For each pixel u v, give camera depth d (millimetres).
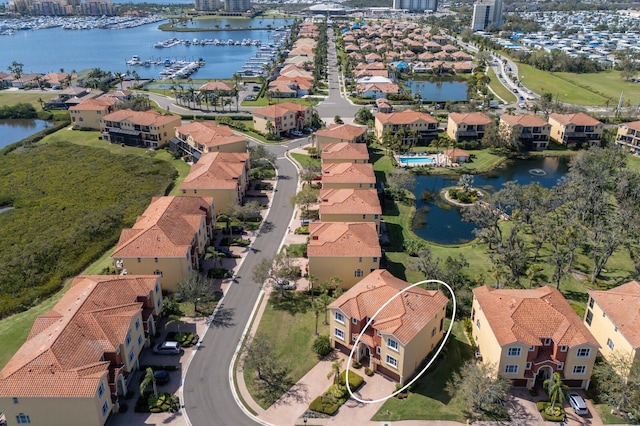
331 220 104375
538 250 99625
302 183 135875
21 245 105000
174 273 86938
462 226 115875
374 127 180750
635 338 64750
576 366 65125
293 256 99125
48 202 126438
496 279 83875
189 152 152125
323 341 74000
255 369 70062
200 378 69062
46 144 170375
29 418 58500
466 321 78812
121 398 65312
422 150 164250
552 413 62125
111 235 109688
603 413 63125
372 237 91250
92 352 62656
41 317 68062
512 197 110125
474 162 154375
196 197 105500
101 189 133750
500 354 64562
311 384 68062
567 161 157250
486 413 63125
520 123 162375
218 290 89062
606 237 92875
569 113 179375
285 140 172625
